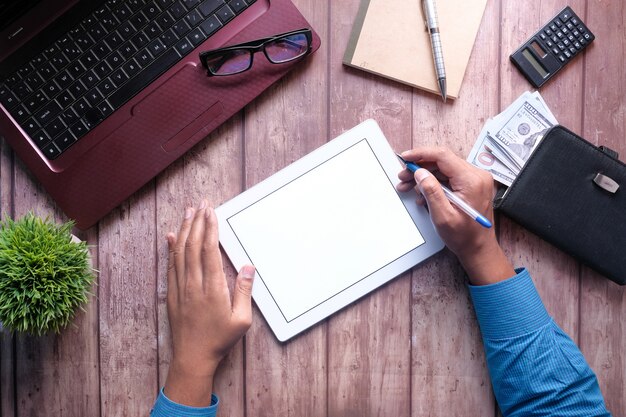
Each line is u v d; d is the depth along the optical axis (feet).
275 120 2.86
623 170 2.76
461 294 2.89
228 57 2.67
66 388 2.85
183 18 2.68
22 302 2.40
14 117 2.64
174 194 2.85
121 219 2.85
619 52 2.89
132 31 2.66
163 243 2.85
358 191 2.83
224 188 2.86
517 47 2.90
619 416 2.92
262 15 2.72
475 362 2.89
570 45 2.86
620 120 2.92
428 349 2.89
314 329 2.87
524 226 2.79
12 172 2.82
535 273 2.91
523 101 2.85
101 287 2.85
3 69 2.62
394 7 2.81
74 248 2.50
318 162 2.82
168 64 2.68
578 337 2.92
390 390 2.88
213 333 2.68
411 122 2.89
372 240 2.83
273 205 2.82
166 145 2.71
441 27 2.84
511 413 2.71
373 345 2.88
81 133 2.66
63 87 2.65
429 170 2.81
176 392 2.67
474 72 2.89
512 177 2.86
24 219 2.52
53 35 2.64
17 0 2.60
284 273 2.82
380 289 2.88
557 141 2.76
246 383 2.86
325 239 2.83
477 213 2.45
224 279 2.70
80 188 2.69
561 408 2.60
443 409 2.89
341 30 2.86
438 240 2.83
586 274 2.92
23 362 2.85
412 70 2.83
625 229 2.77
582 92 2.93
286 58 2.74
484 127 2.87
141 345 2.86
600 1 2.92
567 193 2.76
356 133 2.83
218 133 2.85
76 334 2.85
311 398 2.87
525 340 2.64
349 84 2.87
